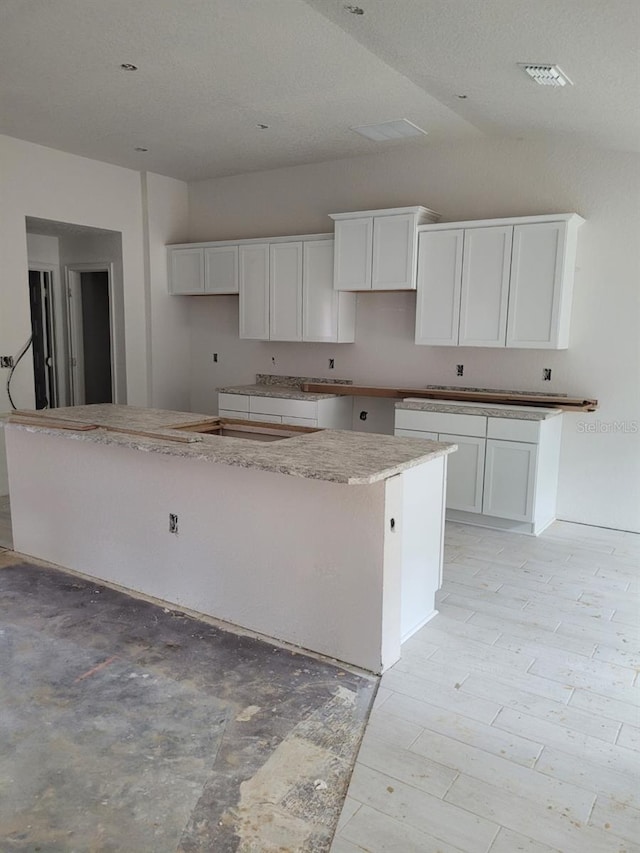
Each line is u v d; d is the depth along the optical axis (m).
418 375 5.41
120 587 3.46
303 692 2.48
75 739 2.18
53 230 6.11
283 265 5.73
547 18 2.41
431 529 3.08
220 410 5.92
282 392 5.61
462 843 1.77
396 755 2.13
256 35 3.21
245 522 2.90
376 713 2.37
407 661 2.74
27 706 2.37
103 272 7.09
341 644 2.70
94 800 1.90
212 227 6.58
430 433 4.70
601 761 2.13
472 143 4.95
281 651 2.79
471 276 4.67
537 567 3.86
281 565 2.82
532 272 4.43
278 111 4.40
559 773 2.07
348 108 4.30
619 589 3.55
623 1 2.10
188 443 2.92
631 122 3.54
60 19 3.07
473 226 4.60
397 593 2.68
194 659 2.71
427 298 4.89
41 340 6.95
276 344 6.25
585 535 4.48
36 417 3.73
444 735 2.25
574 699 2.48
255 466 2.53
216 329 6.67
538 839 1.79
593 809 1.91
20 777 2.00
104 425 3.39
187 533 3.12
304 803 1.91
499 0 2.35
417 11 2.66
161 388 6.63
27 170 5.28
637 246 4.35
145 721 2.29
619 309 4.46
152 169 6.13
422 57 3.27
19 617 3.09
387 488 2.49
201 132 4.92
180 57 3.50
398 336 5.47
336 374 5.88
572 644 2.92
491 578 3.68
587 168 4.47
